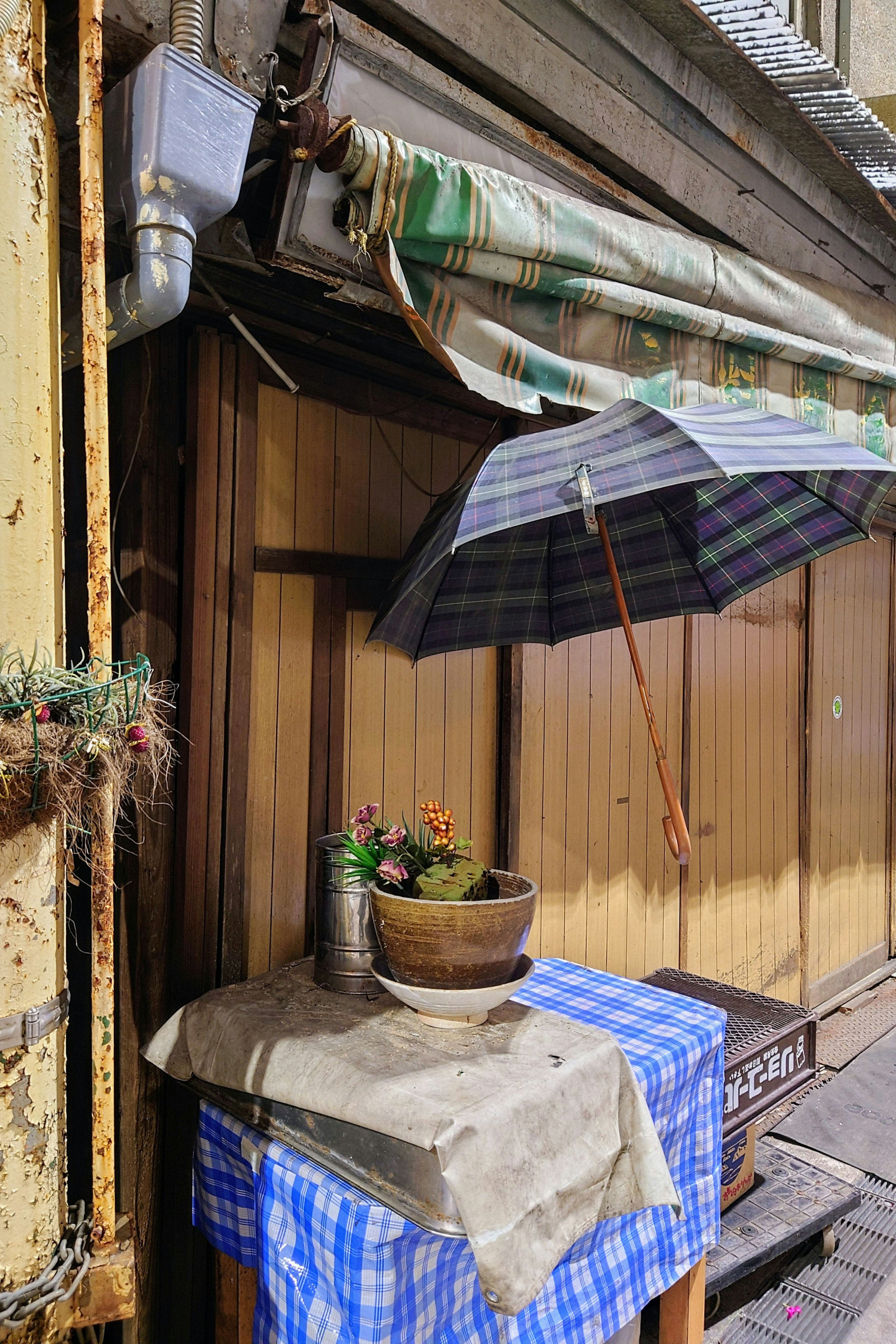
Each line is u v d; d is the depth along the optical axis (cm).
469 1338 195
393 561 293
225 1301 219
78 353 193
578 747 372
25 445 141
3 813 132
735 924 481
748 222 346
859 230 404
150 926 228
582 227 243
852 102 344
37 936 140
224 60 185
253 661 252
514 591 284
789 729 527
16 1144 139
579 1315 211
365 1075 183
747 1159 340
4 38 137
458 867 211
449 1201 164
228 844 241
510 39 244
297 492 263
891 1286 322
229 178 178
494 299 234
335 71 197
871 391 362
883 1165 392
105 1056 152
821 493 261
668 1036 241
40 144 144
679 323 276
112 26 171
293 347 266
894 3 572
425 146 220
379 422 287
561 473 197
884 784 645
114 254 208
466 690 322
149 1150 230
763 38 315
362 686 285
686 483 192
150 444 231
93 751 138
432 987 199
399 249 211
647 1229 231
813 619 540
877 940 643
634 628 405
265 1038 201
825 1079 474
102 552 148
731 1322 303
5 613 138
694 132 311
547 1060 191
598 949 386
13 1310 136
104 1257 150
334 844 233
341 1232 176
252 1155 200
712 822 461
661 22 276
